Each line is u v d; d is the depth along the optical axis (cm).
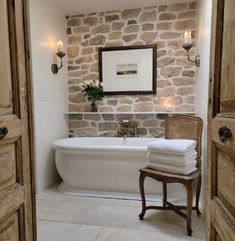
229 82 77
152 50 329
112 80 346
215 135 90
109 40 345
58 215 223
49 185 306
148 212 229
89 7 328
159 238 184
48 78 308
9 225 90
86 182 272
